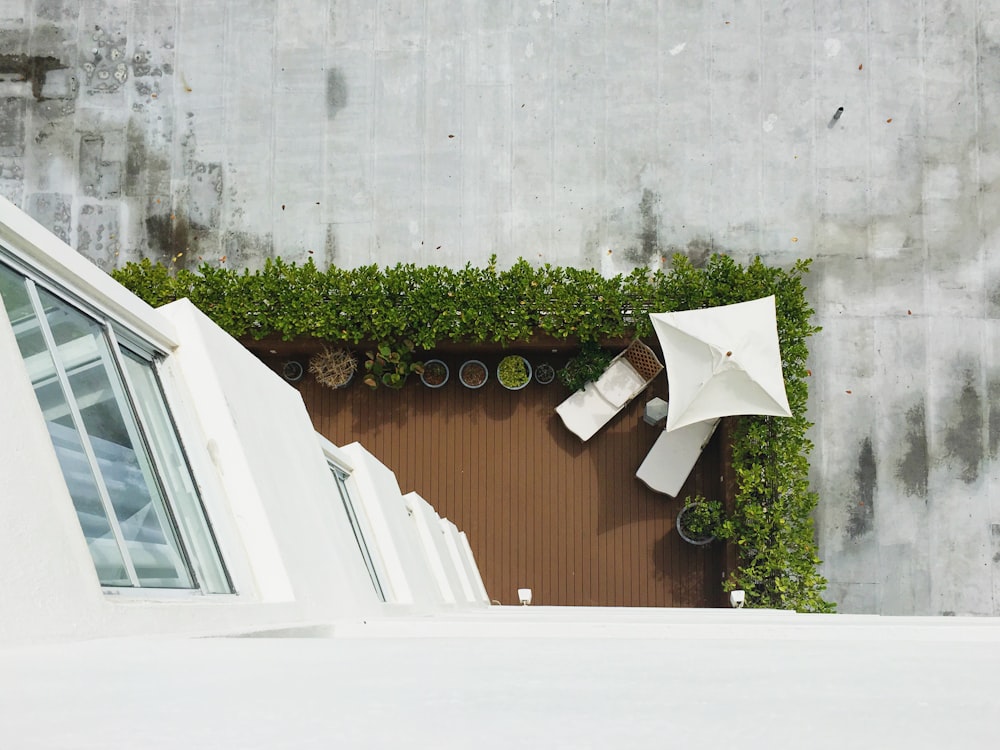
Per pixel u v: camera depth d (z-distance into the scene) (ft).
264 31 55.11
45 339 11.21
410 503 37.76
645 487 51.88
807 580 47.85
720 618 21.35
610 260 53.31
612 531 51.75
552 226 53.67
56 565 8.02
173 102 54.75
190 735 2.32
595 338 50.34
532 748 2.17
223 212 54.13
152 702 2.91
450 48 54.85
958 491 52.01
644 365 50.96
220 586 14.03
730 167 53.57
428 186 54.13
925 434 52.26
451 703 2.91
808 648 5.57
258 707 2.82
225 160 54.44
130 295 14.46
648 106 54.03
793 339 49.73
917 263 52.90
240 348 19.20
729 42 54.19
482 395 52.90
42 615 7.57
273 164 54.44
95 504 10.85
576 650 5.15
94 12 55.16
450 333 50.14
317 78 54.85
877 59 53.83
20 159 54.44
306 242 54.08
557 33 54.65
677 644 5.95
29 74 54.85
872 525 51.93
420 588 30.40
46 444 8.59
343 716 2.67
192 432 15.56
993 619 20.21
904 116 53.57
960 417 52.29
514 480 52.37
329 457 26.32
